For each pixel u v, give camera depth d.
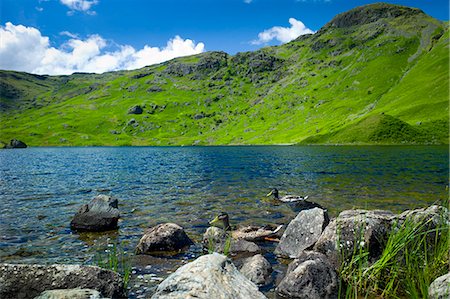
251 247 14.83
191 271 7.96
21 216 22.28
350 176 41.84
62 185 37.28
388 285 9.11
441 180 36.78
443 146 119.94
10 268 8.60
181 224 20.02
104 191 32.75
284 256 14.31
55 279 8.70
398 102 195.25
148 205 25.61
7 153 133.88
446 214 11.48
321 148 129.25
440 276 8.36
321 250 12.12
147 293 10.76
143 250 14.97
